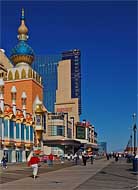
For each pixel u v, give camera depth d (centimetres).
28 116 7344
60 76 16038
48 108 15750
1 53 9669
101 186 2147
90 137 14612
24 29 9050
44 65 16288
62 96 15688
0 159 5822
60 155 10131
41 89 8912
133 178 2794
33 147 7312
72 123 12512
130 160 6681
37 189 1967
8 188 2025
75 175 3167
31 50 8900
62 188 2023
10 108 6450
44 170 4069
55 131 10900
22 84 8256
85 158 5641
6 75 8350
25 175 3184
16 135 6650
